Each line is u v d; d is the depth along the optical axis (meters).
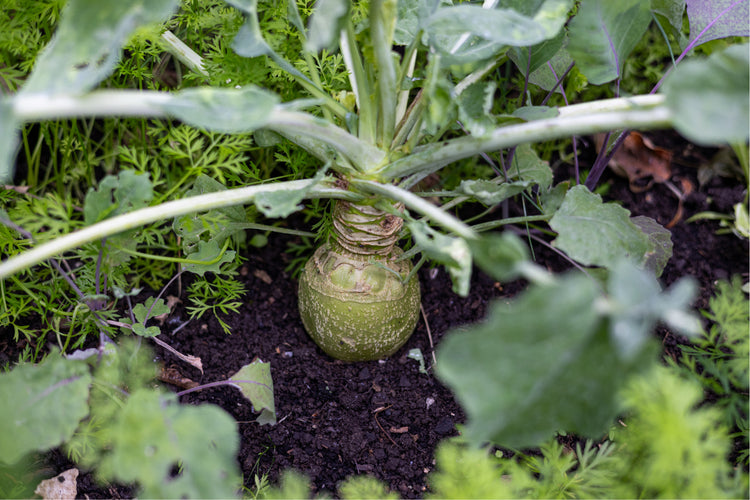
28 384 0.80
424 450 1.02
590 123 0.72
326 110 0.93
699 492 0.71
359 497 0.83
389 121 0.89
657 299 0.57
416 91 1.19
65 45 0.67
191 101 0.69
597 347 0.59
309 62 0.95
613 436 0.94
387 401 1.09
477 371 0.60
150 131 1.08
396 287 1.03
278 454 1.01
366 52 0.83
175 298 1.22
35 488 0.92
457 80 1.06
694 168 1.48
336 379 1.12
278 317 1.22
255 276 1.28
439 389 1.11
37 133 1.37
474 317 1.23
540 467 0.86
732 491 0.78
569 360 0.60
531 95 1.29
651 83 1.52
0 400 0.79
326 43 0.73
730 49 0.65
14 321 1.14
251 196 0.85
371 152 0.89
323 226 1.13
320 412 1.07
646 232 1.09
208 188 1.05
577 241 0.88
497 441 0.64
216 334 1.17
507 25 0.78
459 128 0.98
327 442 1.03
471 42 0.95
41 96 0.65
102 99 0.66
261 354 1.15
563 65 1.19
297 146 1.06
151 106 0.67
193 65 1.01
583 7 0.85
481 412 0.61
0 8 0.93
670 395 0.69
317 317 1.06
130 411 0.74
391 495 0.80
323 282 1.03
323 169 0.85
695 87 0.64
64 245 0.78
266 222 1.33
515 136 0.77
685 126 0.63
